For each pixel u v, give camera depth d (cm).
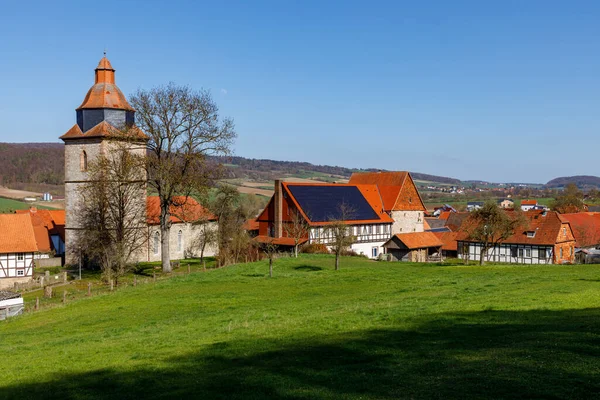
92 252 7412
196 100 6619
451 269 5416
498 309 2780
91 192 7238
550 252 8225
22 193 16288
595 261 8050
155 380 2014
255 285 4719
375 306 3181
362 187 10012
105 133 7431
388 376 1789
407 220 10244
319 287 4422
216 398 1731
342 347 2217
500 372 1700
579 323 2297
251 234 10394
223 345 2438
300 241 8444
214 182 6988
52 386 2075
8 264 7231
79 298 4875
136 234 7169
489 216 6353
